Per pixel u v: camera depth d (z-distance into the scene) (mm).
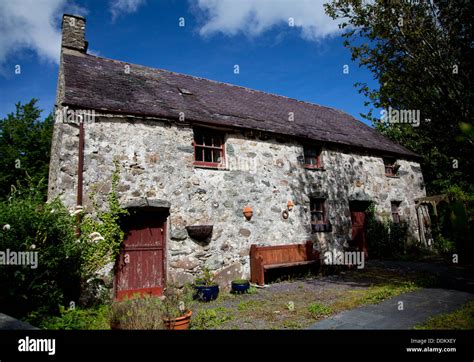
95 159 6316
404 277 7516
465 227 1179
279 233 8500
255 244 7914
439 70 3139
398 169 12422
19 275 4289
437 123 3203
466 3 2816
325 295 6160
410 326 4172
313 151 10188
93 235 5570
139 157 6797
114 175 6426
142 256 6754
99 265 5930
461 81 2879
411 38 3574
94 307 5586
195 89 10000
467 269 8258
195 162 7547
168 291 6051
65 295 5426
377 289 6367
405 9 3664
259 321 4738
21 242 4508
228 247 7559
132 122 6863
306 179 9445
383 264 9688
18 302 4402
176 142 7309
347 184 10453
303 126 10359
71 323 4383
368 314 4793
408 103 3881
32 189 5555
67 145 6094
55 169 7121
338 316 4777
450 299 5395
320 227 9469
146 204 6602
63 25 9188
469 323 4133
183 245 6969
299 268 8766
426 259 10164
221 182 7781
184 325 4273
